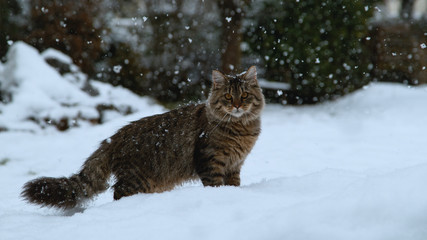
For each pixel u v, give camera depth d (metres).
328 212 3.00
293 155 8.16
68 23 13.20
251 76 5.01
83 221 3.52
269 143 9.23
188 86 14.08
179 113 4.99
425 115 12.11
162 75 14.09
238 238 2.89
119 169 4.71
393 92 14.73
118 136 4.83
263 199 3.67
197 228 3.09
